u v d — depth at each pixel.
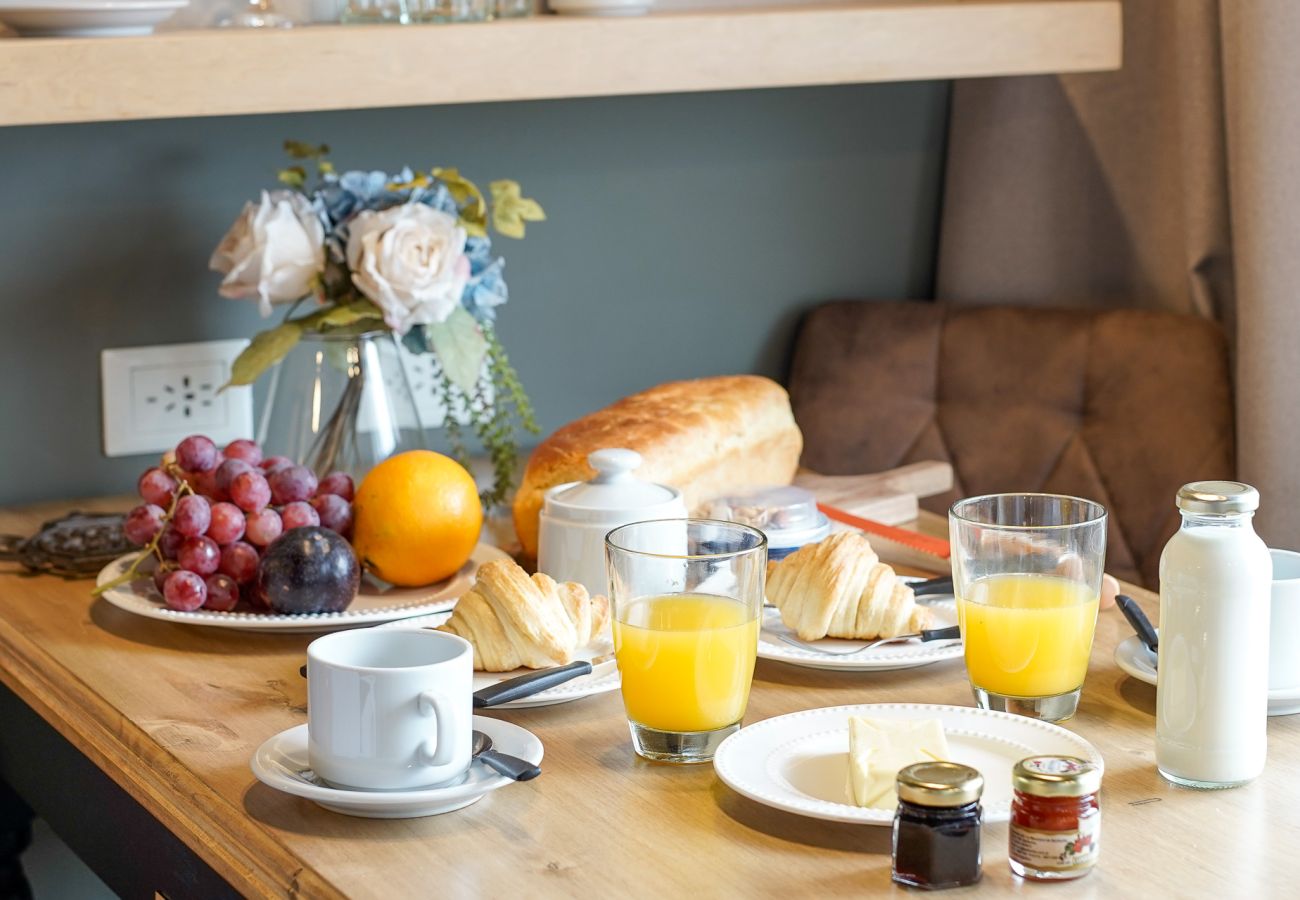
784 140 2.07
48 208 1.65
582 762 0.96
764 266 2.10
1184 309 2.02
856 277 2.18
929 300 2.23
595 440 1.40
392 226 1.46
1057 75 2.06
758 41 1.69
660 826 0.86
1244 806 0.88
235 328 1.77
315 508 1.28
